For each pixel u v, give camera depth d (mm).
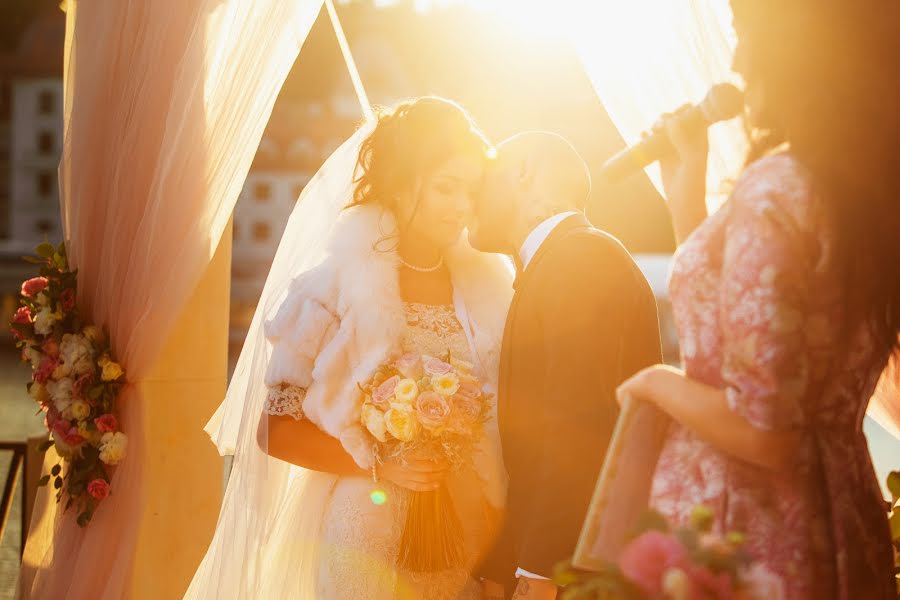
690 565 1400
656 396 1561
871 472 1608
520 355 2268
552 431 2098
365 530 2361
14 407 14766
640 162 1895
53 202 56281
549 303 2174
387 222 2477
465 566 2436
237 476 2609
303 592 2506
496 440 2471
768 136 1599
